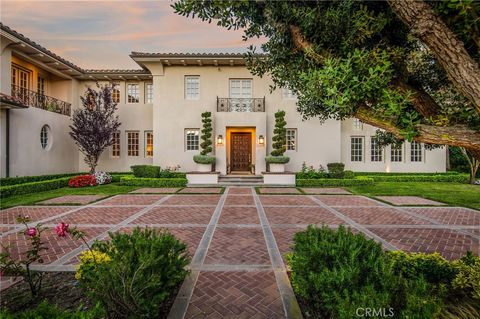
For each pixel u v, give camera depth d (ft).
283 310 9.05
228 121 49.57
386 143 20.08
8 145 37.27
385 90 6.79
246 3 8.52
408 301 6.31
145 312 7.52
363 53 7.44
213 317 8.69
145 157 56.59
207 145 47.70
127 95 57.31
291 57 10.15
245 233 18.21
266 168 49.29
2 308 8.77
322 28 8.42
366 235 17.65
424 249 15.11
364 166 55.98
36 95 45.75
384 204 28.94
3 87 38.01
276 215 23.68
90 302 9.13
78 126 46.88
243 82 53.11
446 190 40.09
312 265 8.55
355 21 7.71
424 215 23.63
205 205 28.35
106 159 56.18
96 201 30.58
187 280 11.27
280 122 47.39
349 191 39.32
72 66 49.93
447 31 5.68
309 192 38.17
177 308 9.18
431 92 11.19
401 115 6.88
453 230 18.81
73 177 46.34
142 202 30.17
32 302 9.22
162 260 8.89
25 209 26.02
